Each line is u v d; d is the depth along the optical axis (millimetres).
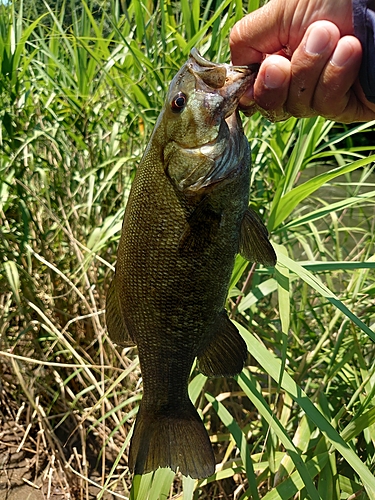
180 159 259
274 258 277
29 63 578
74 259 519
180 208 260
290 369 447
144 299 271
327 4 256
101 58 564
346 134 445
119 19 677
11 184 465
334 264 349
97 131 551
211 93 256
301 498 336
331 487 337
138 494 317
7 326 494
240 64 291
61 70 571
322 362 469
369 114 287
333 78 247
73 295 514
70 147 542
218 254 269
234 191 264
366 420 316
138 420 291
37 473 474
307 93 255
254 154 486
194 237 262
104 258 530
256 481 356
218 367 287
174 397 285
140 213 266
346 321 409
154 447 285
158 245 264
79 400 502
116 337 297
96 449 495
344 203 398
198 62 261
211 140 256
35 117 514
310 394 464
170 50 567
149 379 285
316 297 538
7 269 437
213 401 362
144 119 466
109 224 461
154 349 278
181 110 258
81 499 449
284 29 271
